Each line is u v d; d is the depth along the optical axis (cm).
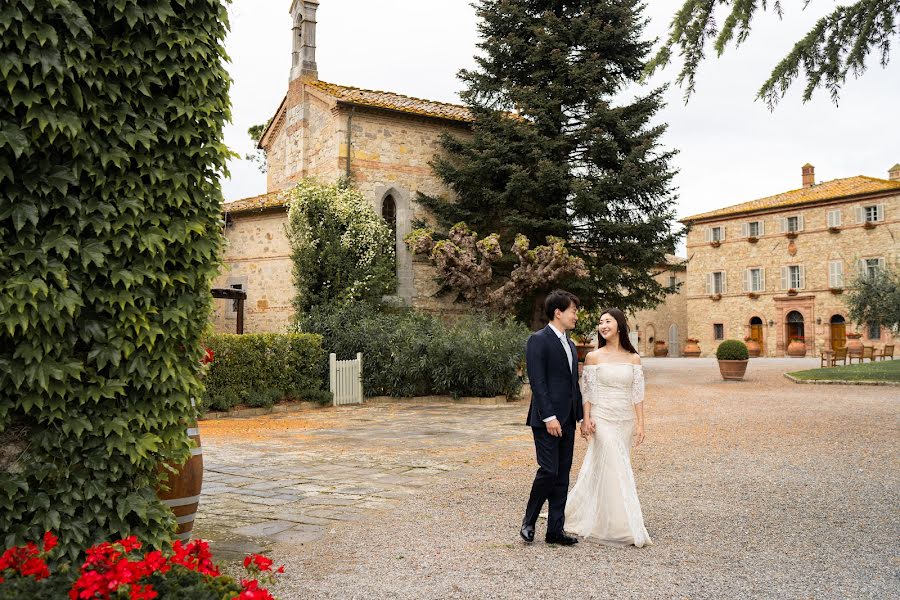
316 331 1784
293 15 2383
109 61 377
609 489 524
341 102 2069
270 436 1129
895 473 764
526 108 2122
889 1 675
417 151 2236
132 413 389
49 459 361
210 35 420
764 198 4681
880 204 3897
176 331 405
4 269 342
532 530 519
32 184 347
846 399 1609
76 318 369
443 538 529
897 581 427
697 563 466
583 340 2655
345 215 1939
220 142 426
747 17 682
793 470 789
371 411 1517
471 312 2120
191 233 415
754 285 4444
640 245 2133
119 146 384
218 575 283
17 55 336
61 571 270
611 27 2138
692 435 1077
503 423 1297
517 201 2156
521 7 2228
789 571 448
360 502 655
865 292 2853
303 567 456
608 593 408
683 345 5131
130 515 389
